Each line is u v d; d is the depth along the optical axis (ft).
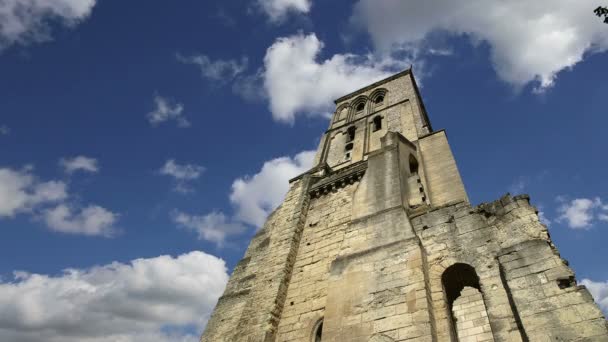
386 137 73.15
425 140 85.15
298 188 80.84
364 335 37.93
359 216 54.60
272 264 61.87
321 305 51.03
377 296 40.88
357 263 46.32
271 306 53.11
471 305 57.16
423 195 62.85
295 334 49.37
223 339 67.10
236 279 82.38
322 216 69.41
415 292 38.91
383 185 58.39
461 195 64.03
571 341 29.04
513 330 32.99
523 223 40.78
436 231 46.85
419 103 127.75
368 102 130.11
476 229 43.93
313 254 61.26
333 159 105.50
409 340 35.14
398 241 46.14
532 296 33.45
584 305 30.58
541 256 35.73
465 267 41.55
